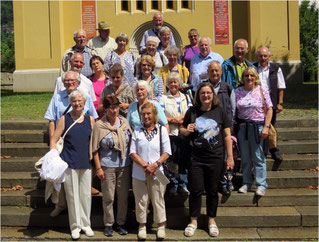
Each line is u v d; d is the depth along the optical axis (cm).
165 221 512
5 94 1670
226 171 536
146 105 479
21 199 559
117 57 641
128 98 551
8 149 655
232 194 547
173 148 530
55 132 489
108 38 776
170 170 529
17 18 1856
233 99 537
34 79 1858
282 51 1778
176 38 1884
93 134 490
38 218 529
